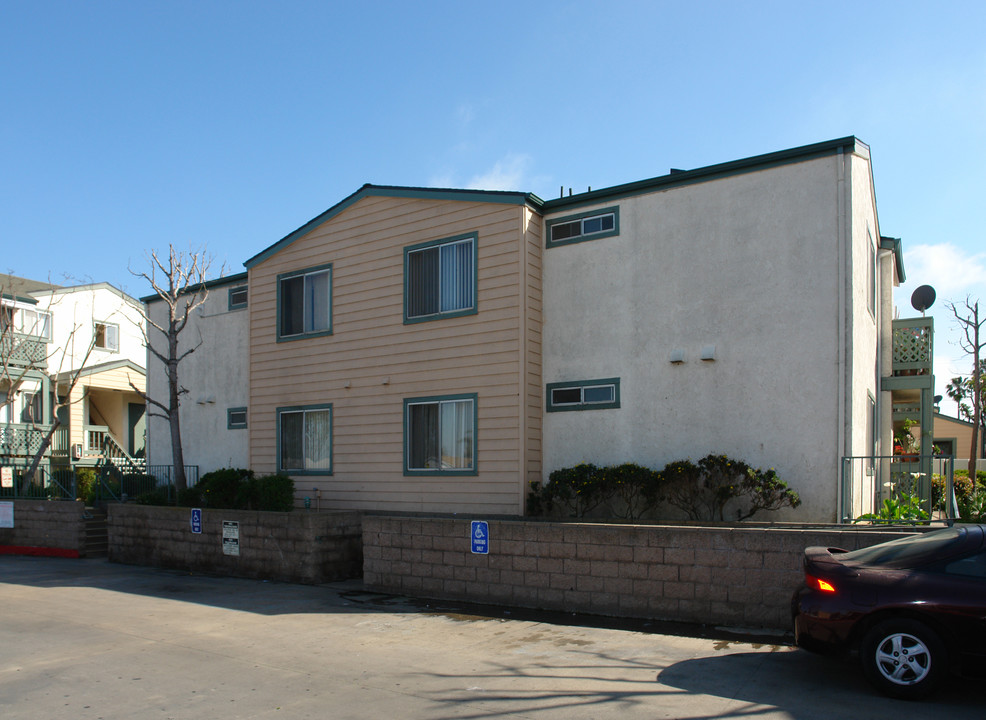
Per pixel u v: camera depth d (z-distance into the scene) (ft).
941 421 124.88
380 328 52.60
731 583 30.86
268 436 58.08
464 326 48.73
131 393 100.48
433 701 21.38
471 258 48.83
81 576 48.39
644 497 42.80
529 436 46.34
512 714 20.18
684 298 43.34
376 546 40.68
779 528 34.71
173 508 52.26
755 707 20.57
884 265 54.19
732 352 41.60
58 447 93.61
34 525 63.26
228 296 66.64
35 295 95.96
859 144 39.93
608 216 46.62
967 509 39.24
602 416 45.42
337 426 54.24
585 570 33.99
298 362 56.90
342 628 31.63
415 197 51.42
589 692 22.13
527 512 45.73
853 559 23.66
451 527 38.01
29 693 22.53
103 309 104.83
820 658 25.88
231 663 25.88
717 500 40.47
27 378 90.89
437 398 49.47
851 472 37.86
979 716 19.71
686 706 20.72
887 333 53.88
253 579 46.16
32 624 32.83
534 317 47.50
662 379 43.65
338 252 55.31
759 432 40.45
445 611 35.17
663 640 28.73
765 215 41.27
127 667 25.43
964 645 20.56
